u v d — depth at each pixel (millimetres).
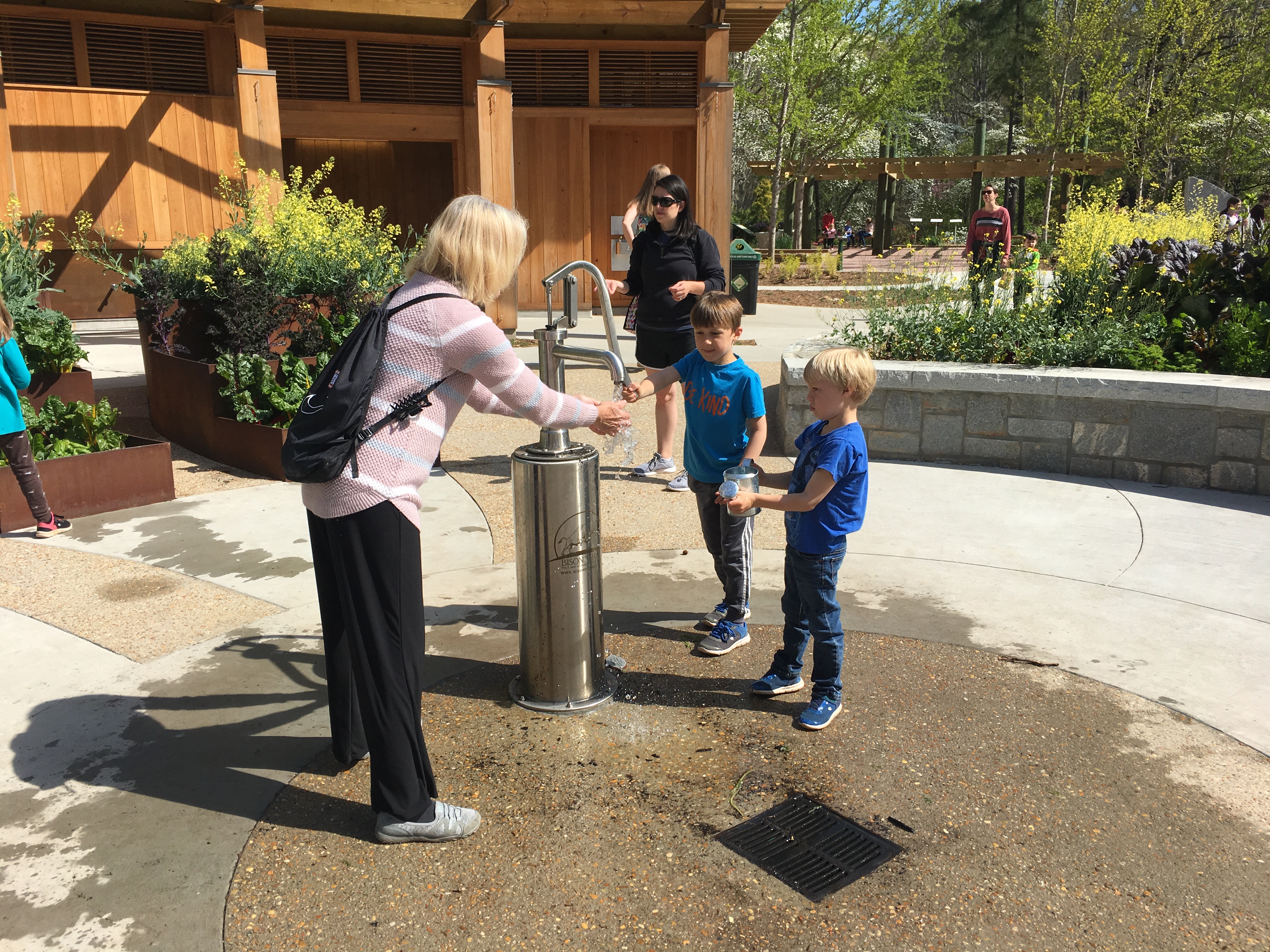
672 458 6070
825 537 2846
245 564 4395
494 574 4316
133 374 8422
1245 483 5469
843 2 23844
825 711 2990
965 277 7879
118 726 2986
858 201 43031
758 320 13367
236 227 7043
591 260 13609
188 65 11352
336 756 2730
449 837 2430
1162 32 25625
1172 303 6762
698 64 13023
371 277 6719
